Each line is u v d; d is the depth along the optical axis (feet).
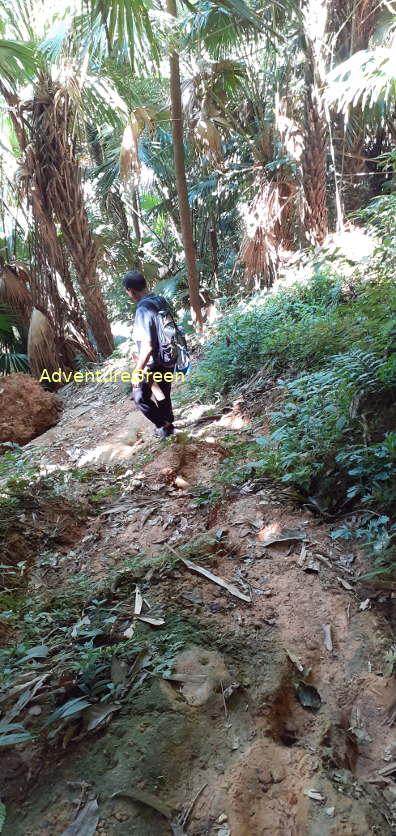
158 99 28.55
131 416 18.72
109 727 6.12
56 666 6.95
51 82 23.30
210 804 5.56
